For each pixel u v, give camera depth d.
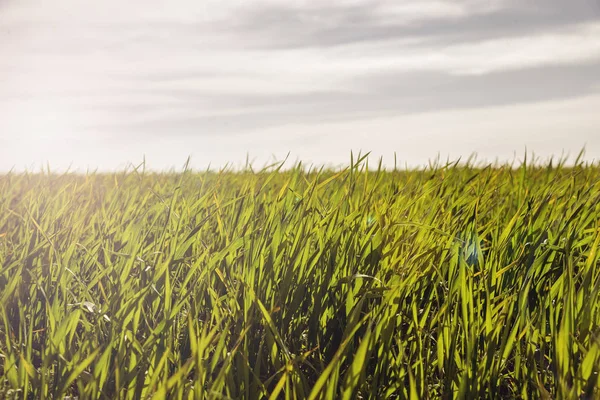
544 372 2.30
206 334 2.56
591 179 5.24
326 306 2.83
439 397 2.35
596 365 2.02
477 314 2.52
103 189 6.21
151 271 3.01
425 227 2.98
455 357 2.39
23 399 2.23
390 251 2.96
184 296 2.66
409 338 2.52
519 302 2.53
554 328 2.31
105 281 3.28
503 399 2.49
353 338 2.61
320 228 3.19
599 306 2.40
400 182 5.37
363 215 3.29
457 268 2.97
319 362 2.66
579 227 3.42
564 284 2.63
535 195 4.18
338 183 4.77
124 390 2.31
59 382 2.30
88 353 2.50
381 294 2.59
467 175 5.89
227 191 5.27
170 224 3.79
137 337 2.74
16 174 7.05
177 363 2.47
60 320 2.84
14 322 3.23
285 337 2.68
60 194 5.39
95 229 4.23
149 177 7.36
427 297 3.12
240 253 3.09
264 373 2.58
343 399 1.83
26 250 3.61
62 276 3.11
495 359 2.36
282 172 5.84
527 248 3.28
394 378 2.38
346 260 3.02
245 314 2.46
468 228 3.38
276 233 3.00
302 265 2.88
